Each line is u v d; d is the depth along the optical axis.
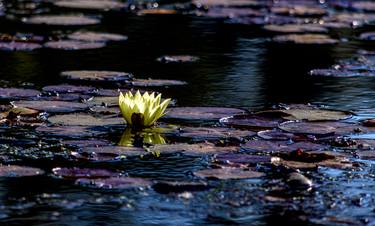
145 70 13.36
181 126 10.14
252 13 19.75
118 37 16.06
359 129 10.04
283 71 13.60
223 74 13.24
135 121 10.02
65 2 20.95
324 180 8.37
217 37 16.58
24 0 21.31
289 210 7.59
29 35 16.06
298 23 18.53
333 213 7.52
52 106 10.89
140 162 8.78
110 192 7.96
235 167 8.63
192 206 7.66
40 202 7.68
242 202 7.75
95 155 8.97
